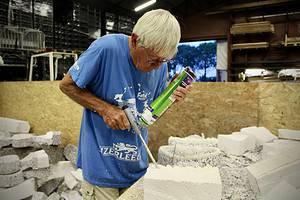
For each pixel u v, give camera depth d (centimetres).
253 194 102
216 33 693
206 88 210
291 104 182
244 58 632
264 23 570
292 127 183
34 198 204
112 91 93
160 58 83
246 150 158
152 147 228
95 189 101
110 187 100
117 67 91
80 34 568
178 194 92
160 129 226
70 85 91
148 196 93
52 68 346
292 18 596
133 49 88
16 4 437
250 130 173
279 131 168
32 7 460
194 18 715
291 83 182
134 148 99
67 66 398
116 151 97
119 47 90
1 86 308
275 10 616
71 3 542
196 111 214
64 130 253
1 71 414
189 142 178
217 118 208
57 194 214
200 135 214
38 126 276
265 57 614
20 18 445
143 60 86
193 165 141
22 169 209
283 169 104
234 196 100
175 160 148
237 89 200
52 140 239
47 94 262
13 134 260
